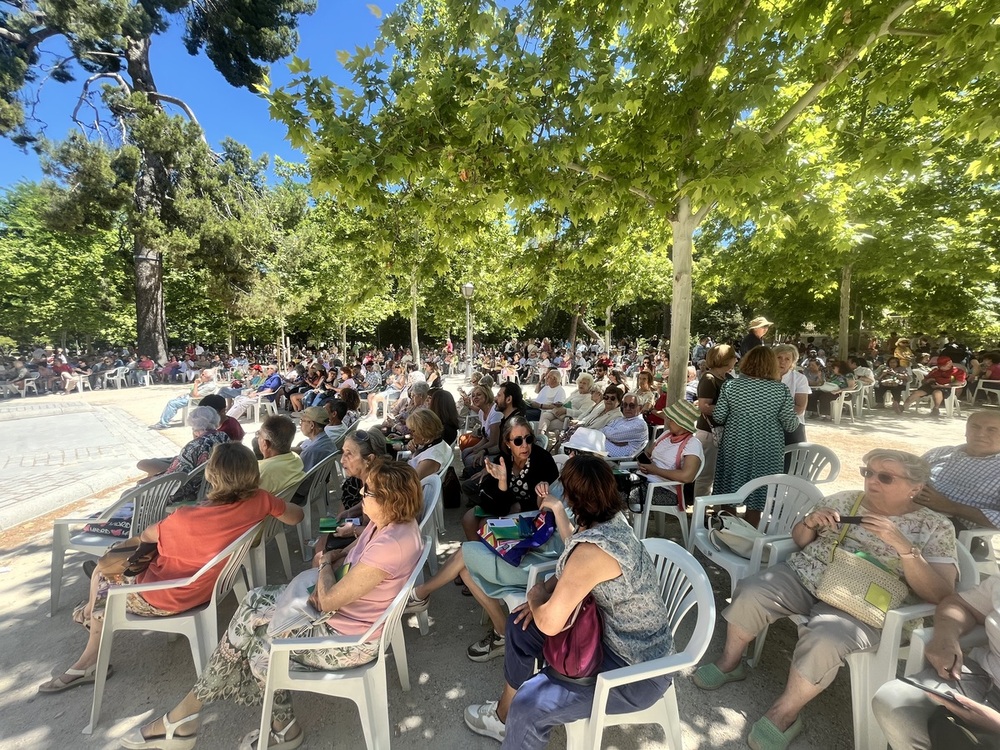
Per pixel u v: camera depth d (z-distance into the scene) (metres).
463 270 18.64
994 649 1.96
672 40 4.76
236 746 2.42
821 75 4.02
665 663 1.90
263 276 23.86
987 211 11.22
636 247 8.92
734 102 3.87
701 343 34.31
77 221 19.38
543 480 3.71
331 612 2.30
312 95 4.10
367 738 2.23
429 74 4.23
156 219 20.41
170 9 21.48
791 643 3.15
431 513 3.19
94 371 22.75
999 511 2.95
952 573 2.28
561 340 44.59
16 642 3.23
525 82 3.91
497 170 4.56
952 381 11.64
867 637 2.24
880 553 2.41
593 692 1.95
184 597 2.63
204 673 2.40
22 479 6.59
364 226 6.62
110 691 2.80
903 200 12.07
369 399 12.15
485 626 3.41
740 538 3.09
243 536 2.78
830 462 4.34
